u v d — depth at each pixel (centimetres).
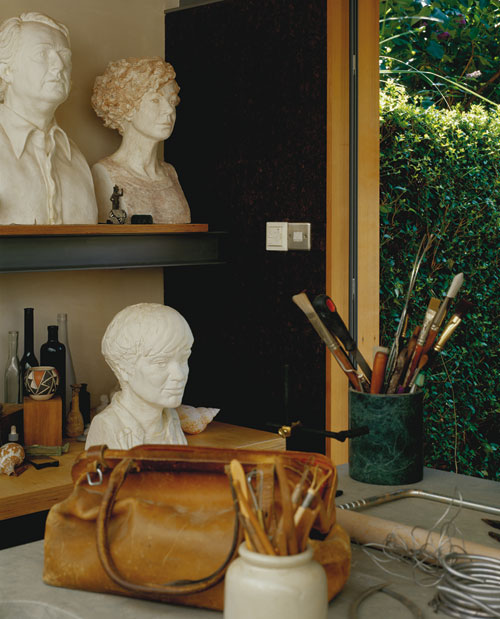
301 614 83
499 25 439
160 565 104
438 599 105
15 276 290
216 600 102
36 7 290
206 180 318
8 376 269
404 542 120
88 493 112
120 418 236
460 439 413
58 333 285
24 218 257
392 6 421
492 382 421
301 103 279
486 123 400
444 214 389
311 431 148
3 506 219
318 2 271
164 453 110
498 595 101
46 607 106
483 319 410
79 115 304
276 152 289
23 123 261
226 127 308
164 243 291
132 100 289
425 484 160
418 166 374
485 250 409
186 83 323
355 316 276
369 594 107
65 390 279
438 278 394
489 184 404
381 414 158
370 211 279
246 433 294
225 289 312
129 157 297
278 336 293
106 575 107
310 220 279
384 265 372
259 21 291
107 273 317
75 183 272
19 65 255
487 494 153
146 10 324
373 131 279
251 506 90
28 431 253
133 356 228
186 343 231
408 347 166
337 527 112
